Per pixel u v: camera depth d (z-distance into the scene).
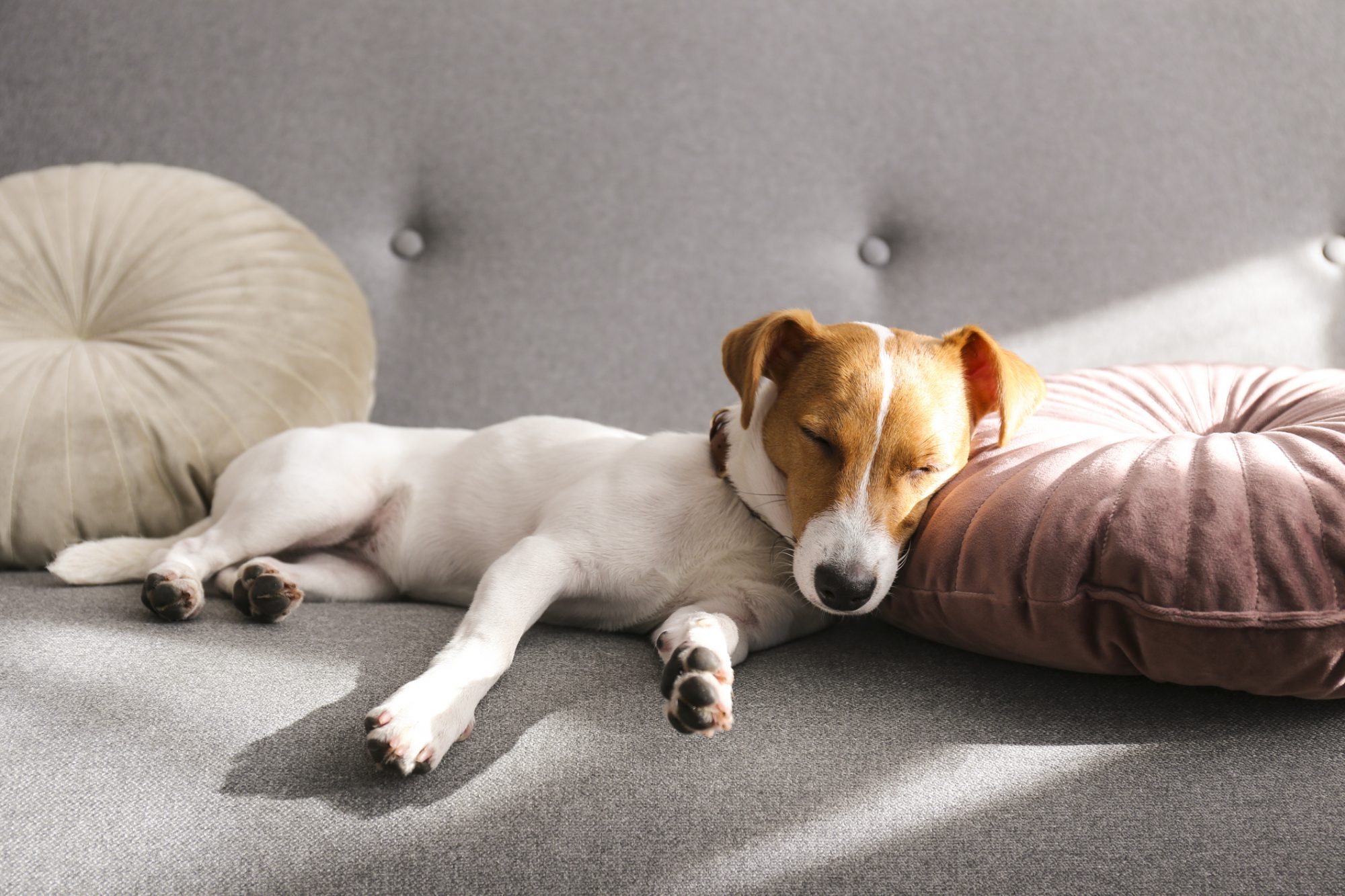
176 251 1.92
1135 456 1.24
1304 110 2.29
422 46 2.27
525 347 2.22
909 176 2.29
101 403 1.72
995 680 1.26
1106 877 0.97
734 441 1.52
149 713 1.09
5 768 1.01
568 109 2.28
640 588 1.48
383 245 2.27
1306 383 1.53
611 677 1.24
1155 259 2.25
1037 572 1.16
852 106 2.30
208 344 1.83
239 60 2.25
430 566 1.71
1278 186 2.27
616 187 2.26
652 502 1.49
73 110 2.22
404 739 1.01
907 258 2.30
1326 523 1.09
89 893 0.92
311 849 0.96
